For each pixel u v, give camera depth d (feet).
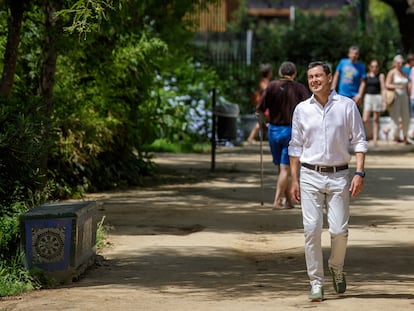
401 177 98.73
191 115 138.82
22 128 53.93
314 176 45.57
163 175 102.83
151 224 69.46
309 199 45.62
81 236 51.42
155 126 104.99
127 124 94.27
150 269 53.67
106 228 66.18
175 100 135.23
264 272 52.85
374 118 143.74
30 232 49.98
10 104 56.65
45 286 49.37
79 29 50.52
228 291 47.01
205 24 223.30
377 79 143.33
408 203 80.38
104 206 78.74
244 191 89.35
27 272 49.42
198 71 147.23
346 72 123.03
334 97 45.70
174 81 138.41
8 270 49.80
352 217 72.74
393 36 170.50
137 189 91.30
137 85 94.68
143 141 102.01
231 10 243.60
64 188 83.82
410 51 146.10
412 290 47.03
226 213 75.31
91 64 90.58
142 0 90.63
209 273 52.42
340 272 46.24
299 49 168.14
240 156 127.03
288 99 77.15
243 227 68.80
